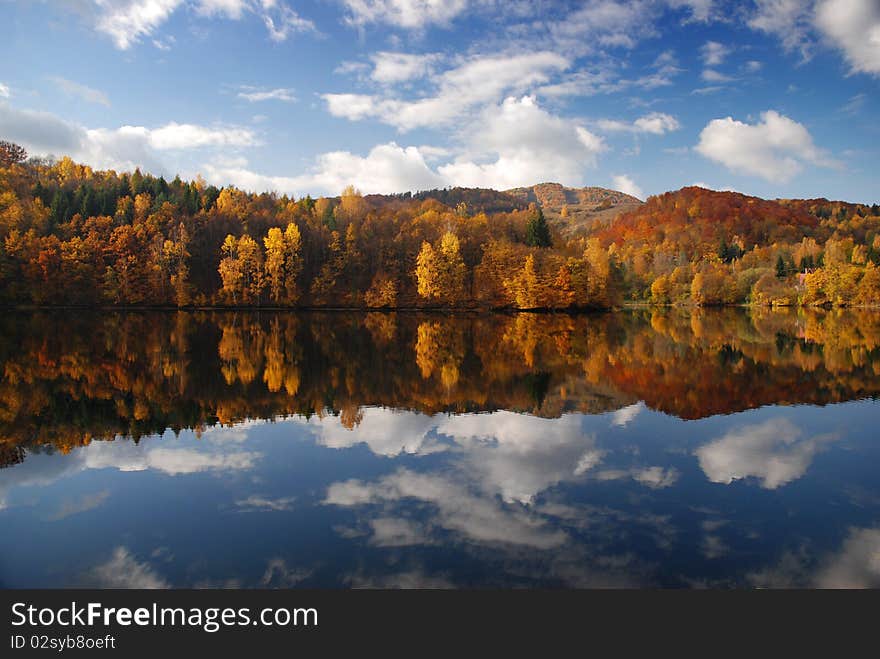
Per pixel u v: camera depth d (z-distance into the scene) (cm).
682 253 18400
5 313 8025
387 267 11594
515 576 1011
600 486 1449
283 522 1219
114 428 1978
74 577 1016
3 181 10962
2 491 1398
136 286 10131
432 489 1416
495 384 2875
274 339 5144
